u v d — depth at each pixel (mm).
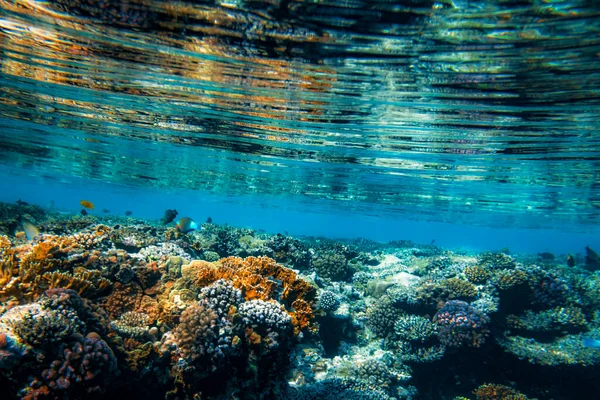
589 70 1098
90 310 996
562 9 816
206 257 2094
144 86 1627
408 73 1218
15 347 747
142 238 1815
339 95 1469
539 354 1760
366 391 1474
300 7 910
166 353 1058
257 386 1089
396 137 1930
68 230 1976
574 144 1771
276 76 1361
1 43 1343
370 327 1929
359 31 1008
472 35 971
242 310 1111
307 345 1636
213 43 1163
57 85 1742
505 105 1405
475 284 2064
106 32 1168
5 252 1110
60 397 757
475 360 1842
